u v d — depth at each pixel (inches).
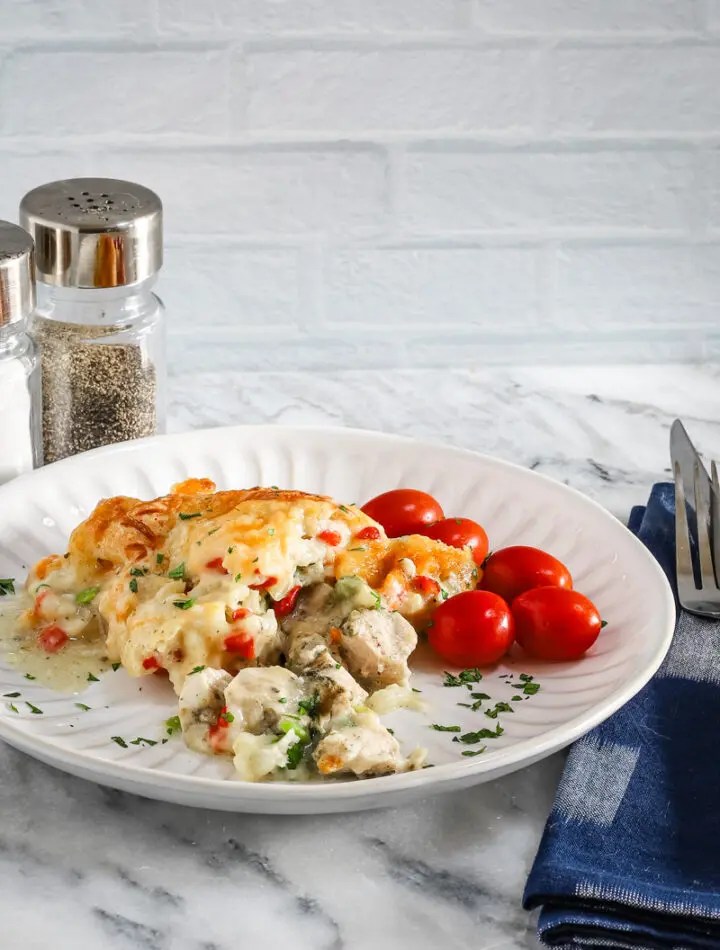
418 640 28.8
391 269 37.5
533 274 37.9
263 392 37.2
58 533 30.6
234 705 26.1
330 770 25.3
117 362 32.6
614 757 26.4
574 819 25.4
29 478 30.9
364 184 36.7
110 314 32.8
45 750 25.0
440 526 30.0
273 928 24.5
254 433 32.3
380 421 36.3
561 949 24.3
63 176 35.9
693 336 38.8
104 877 25.0
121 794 26.3
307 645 27.4
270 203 36.6
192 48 35.1
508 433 36.1
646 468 35.0
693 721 27.3
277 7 35.0
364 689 27.6
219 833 25.7
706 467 34.8
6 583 29.3
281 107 35.8
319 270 37.4
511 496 31.4
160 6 34.7
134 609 27.7
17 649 28.0
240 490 29.4
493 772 25.2
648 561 29.2
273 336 37.8
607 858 24.9
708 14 35.9
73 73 35.1
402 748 26.3
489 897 25.0
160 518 29.0
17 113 35.3
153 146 35.9
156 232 32.1
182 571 28.2
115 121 35.6
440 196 36.9
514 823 26.1
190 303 37.4
